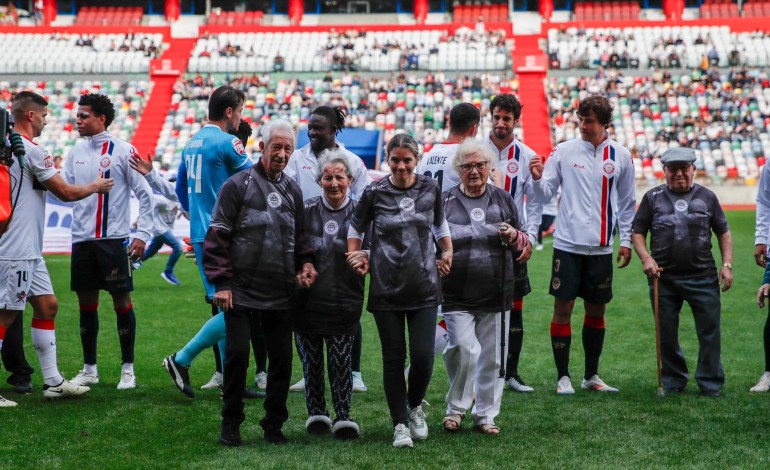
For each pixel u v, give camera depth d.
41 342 6.23
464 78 36.28
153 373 7.36
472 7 43.25
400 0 43.72
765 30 39.31
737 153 31.58
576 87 36.22
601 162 6.75
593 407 6.20
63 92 36.34
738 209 29.25
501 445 5.22
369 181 6.40
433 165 6.47
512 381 6.83
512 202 5.74
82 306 6.89
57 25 42.69
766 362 6.76
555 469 4.74
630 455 5.00
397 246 5.19
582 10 42.81
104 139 6.79
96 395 6.50
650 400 6.40
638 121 33.47
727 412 6.00
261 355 6.87
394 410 5.22
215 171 6.32
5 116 5.71
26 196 5.96
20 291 5.93
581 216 6.73
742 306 10.96
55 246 16.72
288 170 6.46
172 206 10.79
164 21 43.38
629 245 6.87
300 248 5.27
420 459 4.92
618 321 10.03
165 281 13.84
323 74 37.72
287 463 4.83
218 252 5.12
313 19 43.44
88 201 6.73
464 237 5.55
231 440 5.20
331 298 5.39
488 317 5.62
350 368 5.50
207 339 6.07
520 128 34.19
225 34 40.53
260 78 36.94
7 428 5.52
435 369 7.55
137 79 37.66
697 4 42.78
